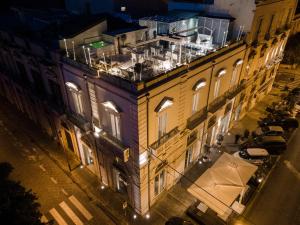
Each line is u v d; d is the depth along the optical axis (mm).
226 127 30406
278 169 25484
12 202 14969
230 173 20016
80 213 20984
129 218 20531
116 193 22688
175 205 21719
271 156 26984
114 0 30156
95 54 20125
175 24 24422
